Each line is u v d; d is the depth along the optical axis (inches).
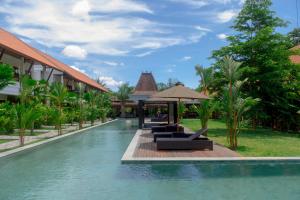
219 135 768.3
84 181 326.3
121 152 525.3
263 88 851.4
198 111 747.4
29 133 825.5
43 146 597.0
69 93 1090.7
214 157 426.6
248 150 504.4
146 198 267.4
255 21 904.3
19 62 1062.4
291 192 282.4
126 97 2281.0
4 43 812.0
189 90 623.5
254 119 944.3
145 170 375.2
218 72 885.8
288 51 839.1
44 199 268.4
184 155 447.8
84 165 410.3
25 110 582.9
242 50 852.6
